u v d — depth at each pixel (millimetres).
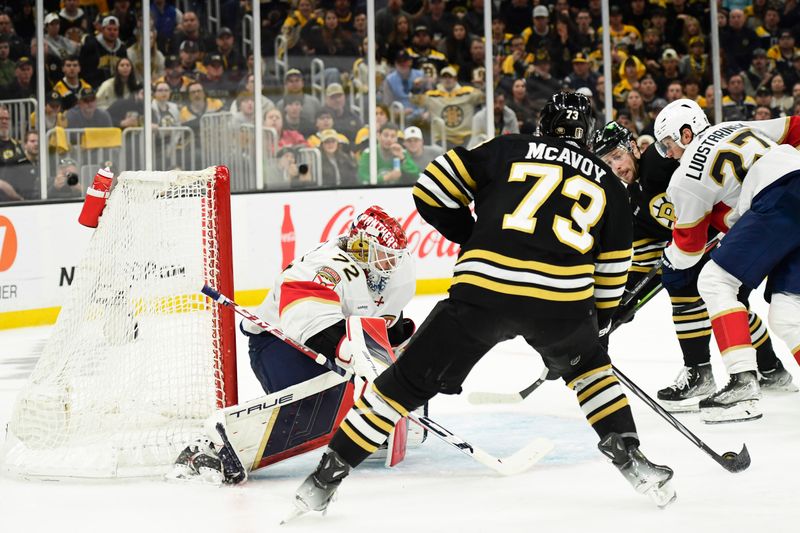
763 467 8531
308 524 7176
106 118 22562
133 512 7566
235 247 21609
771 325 9844
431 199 7328
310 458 9273
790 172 9695
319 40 23516
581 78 25547
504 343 16375
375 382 7117
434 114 24609
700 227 10266
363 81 23891
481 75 24828
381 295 8867
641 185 11445
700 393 11219
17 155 21781
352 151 24047
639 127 26109
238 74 23188
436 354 6957
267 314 9016
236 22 23062
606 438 7250
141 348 9352
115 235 9531
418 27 24297
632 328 17656
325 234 22500
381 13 24109
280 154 23562
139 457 8758
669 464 8750
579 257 6996
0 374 14898
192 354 9406
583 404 7391
